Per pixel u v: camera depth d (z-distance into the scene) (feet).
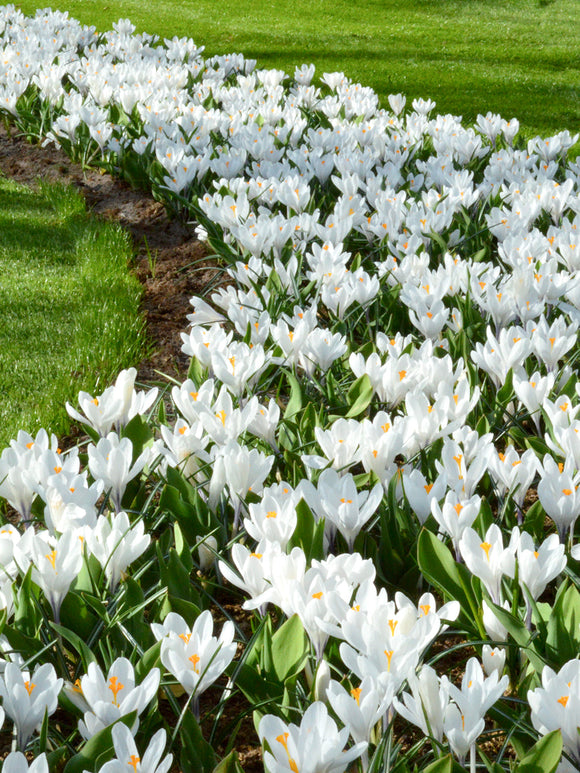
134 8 74.59
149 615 9.77
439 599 10.91
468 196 22.77
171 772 8.17
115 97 32.37
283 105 35.47
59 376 17.07
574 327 14.99
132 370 11.75
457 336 15.52
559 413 11.58
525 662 8.87
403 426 10.94
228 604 10.94
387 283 18.88
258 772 8.52
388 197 22.41
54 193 27.43
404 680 7.52
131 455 10.57
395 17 80.07
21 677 6.96
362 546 10.57
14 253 23.67
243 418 11.25
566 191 22.53
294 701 7.70
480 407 13.85
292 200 21.67
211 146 26.50
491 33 73.10
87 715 6.84
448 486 11.18
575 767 6.81
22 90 32.35
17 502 10.34
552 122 44.27
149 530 10.96
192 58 44.27
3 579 8.95
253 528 9.32
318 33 68.18
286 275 17.84
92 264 22.47
